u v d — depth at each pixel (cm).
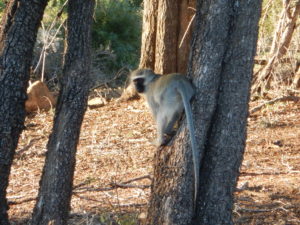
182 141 973
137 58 3177
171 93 1016
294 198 1321
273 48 2109
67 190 1019
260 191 1368
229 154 988
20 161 1688
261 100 2125
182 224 980
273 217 1217
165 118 1028
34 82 2292
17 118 998
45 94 2209
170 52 2148
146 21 2189
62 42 2733
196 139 969
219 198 994
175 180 975
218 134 982
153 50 2191
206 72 966
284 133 1833
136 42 3275
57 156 1004
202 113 970
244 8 954
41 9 988
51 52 2669
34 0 973
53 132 1013
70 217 1241
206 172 994
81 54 993
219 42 959
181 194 973
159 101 1055
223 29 957
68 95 998
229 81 971
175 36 2145
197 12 980
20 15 971
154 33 2180
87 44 998
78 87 998
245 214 1240
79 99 1001
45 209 1013
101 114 2134
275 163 1593
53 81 2586
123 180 1482
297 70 2217
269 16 2270
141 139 1845
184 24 2133
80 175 1538
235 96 974
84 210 1270
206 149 994
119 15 3234
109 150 1755
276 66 2114
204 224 996
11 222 1240
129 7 3400
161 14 2131
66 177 1013
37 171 1606
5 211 1030
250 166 1572
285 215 1227
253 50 976
